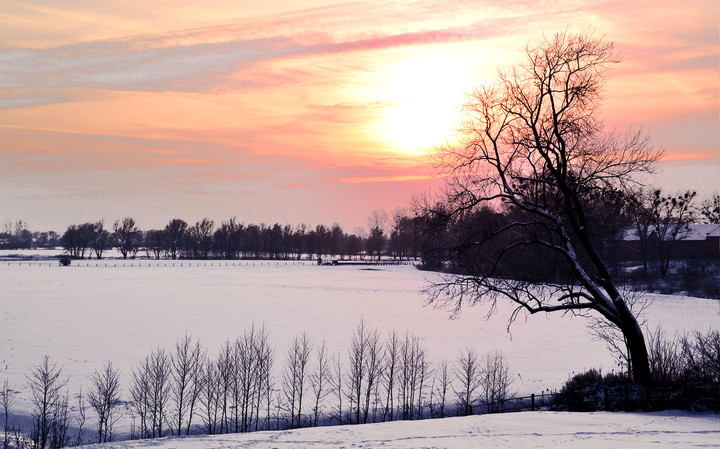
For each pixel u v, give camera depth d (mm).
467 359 48781
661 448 18672
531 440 20594
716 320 62188
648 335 52250
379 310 80500
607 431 21781
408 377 41844
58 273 153375
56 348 51281
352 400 37750
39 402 35594
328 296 98812
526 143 28219
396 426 24953
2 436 31141
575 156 28172
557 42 27812
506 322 70625
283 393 40094
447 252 30406
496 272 30203
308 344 54438
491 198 28938
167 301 89062
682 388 26984
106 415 34500
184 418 35938
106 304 84000
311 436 23266
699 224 125312
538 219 30453
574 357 49719
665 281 93750
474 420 25266
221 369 40250
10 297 91688
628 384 28297
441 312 79312
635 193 28547
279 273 162375
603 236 31172
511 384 41344
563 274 31016
